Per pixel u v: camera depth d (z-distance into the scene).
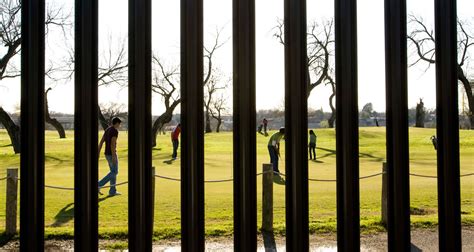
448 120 2.39
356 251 2.37
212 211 6.83
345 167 2.36
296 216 2.34
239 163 2.35
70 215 6.40
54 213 6.55
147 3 2.35
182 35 2.35
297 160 2.34
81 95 2.30
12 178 5.05
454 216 2.40
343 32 2.37
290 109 2.36
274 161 11.76
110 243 4.63
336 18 2.41
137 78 2.31
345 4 2.37
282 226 5.49
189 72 2.33
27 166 2.29
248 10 2.34
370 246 4.59
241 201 2.34
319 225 5.46
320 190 9.13
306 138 2.35
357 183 2.37
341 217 2.40
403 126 2.37
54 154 17.61
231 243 4.70
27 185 2.29
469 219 5.85
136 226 2.30
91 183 2.33
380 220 5.70
